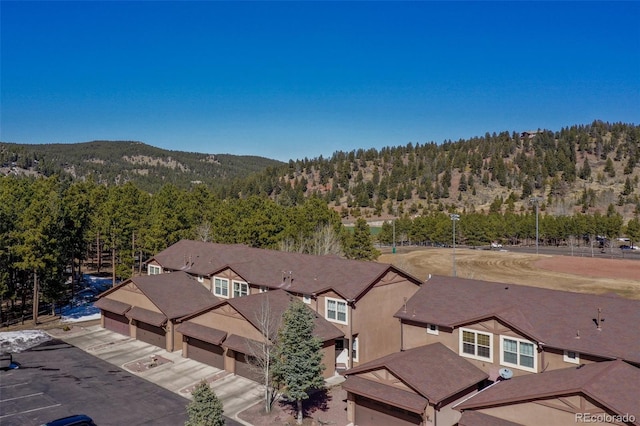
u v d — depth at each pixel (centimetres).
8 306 5069
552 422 1930
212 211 7912
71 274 5944
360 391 2375
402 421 2347
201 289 4331
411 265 8894
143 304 4034
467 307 2941
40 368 3338
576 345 2327
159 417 2553
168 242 6162
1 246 4316
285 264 4084
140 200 7506
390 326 3550
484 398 2166
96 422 2484
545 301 2809
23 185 6656
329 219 7706
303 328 2512
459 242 12800
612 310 2583
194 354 3512
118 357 3594
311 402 2769
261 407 2691
